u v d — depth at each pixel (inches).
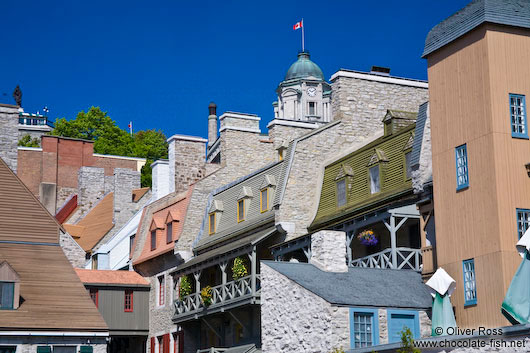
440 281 1017.5
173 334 1636.3
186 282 1579.7
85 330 1339.8
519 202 994.7
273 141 1827.0
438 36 1101.7
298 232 1400.1
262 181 1530.5
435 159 1086.4
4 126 1812.3
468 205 1024.9
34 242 1483.8
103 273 1745.8
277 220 1401.3
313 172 1446.9
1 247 1449.3
